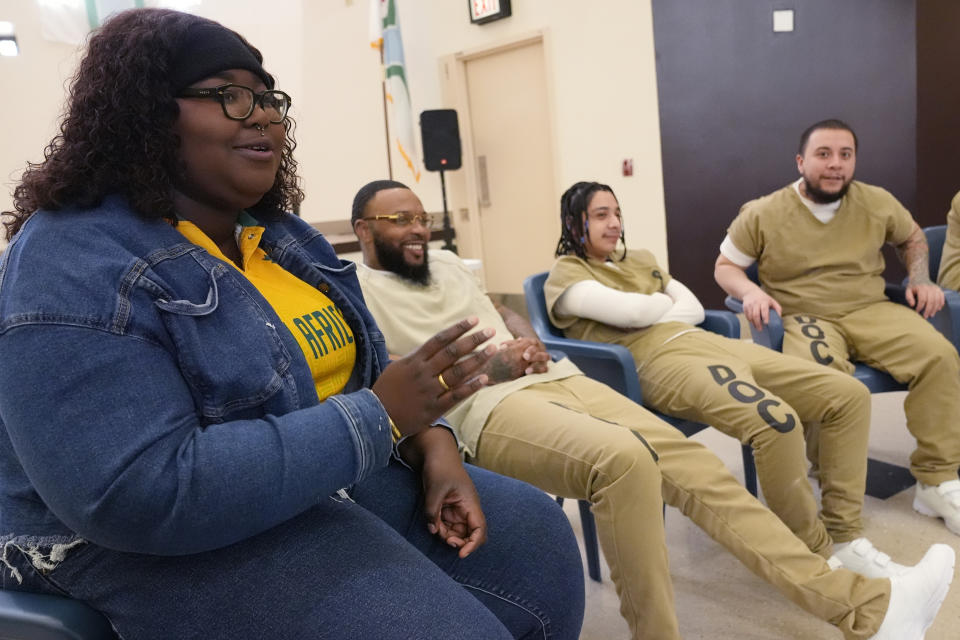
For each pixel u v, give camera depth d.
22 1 3.58
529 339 1.74
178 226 0.84
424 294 1.79
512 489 1.05
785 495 1.69
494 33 4.97
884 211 2.28
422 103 5.28
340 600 0.74
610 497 1.33
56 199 0.75
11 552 0.77
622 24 4.54
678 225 4.69
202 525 0.67
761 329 2.21
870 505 2.13
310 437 0.73
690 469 1.51
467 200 5.40
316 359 0.94
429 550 0.99
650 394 1.93
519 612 0.95
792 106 4.48
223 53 0.81
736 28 4.41
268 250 1.01
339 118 4.82
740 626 1.60
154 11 0.81
